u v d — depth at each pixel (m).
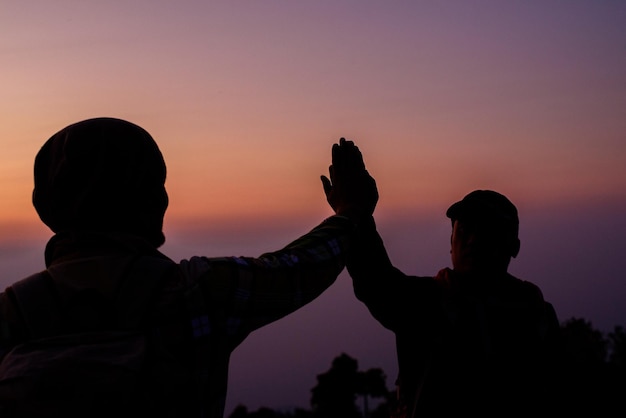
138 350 1.32
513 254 2.33
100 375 1.28
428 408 2.18
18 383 1.27
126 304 1.36
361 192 1.81
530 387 2.17
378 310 2.24
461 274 2.27
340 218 1.73
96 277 1.38
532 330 2.23
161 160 1.51
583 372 2.21
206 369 1.40
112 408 1.27
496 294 2.26
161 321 1.36
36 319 1.34
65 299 1.36
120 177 1.43
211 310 1.41
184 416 1.36
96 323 1.34
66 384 1.27
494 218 2.25
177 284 1.41
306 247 1.60
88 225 1.44
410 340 2.25
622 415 2.11
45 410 1.25
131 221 1.46
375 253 2.23
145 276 1.39
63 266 1.41
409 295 2.24
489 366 2.17
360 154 1.87
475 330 2.20
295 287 1.52
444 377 2.18
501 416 2.14
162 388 1.33
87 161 1.42
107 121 1.47
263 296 1.47
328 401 47.25
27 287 1.38
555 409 2.17
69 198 1.43
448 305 2.22
